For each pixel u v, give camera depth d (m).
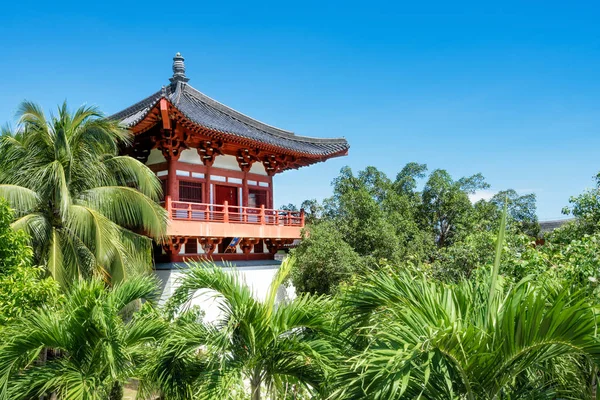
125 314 15.08
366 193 29.17
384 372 4.77
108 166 20.61
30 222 17.00
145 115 19.94
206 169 24.48
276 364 8.95
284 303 9.34
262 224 25.47
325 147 29.67
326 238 25.67
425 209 42.00
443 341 4.84
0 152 18.67
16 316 10.66
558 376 6.79
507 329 5.05
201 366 9.73
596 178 16.08
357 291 6.57
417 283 6.09
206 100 28.78
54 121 18.36
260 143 24.20
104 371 9.38
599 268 9.24
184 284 9.55
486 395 5.31
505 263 11.12
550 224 48.03
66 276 17.44
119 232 18.66
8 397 8.70
